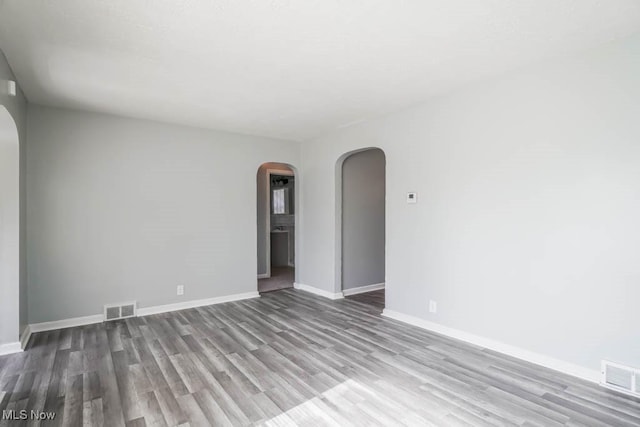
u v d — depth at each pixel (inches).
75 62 107.2
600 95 98.2
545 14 82.3
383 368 110.4
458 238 135.0
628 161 93.5
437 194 142.6
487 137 124.7
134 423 81.7
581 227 102.3
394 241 162.4
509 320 119.8
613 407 87.8
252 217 205.8
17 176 124.9
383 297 206.5
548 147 109.0
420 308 150.8
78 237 154.4
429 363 114.0
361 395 94.1
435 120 142.7
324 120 174.6
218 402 90.9
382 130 167.6
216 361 116.1
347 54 103.6
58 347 128.0
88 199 156.9
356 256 215.3
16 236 124.6
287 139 218.7
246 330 147.5
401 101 146.1
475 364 113.0
